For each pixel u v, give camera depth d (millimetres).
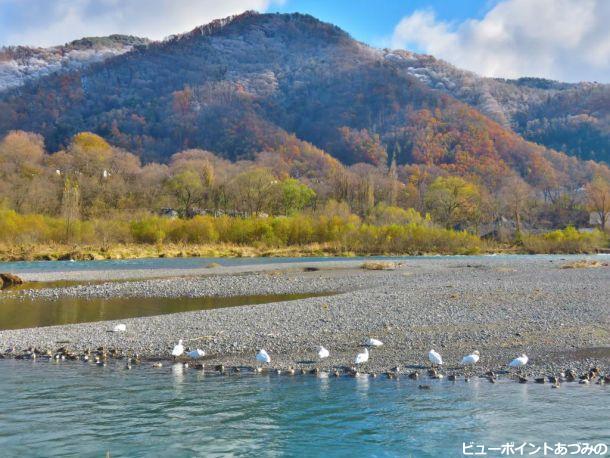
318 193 122438
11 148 135875
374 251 76312
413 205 122062
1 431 10969
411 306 25375
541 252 84062
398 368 15234
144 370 15367
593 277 38500
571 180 190250
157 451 10109
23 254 59469
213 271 46031
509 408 12062
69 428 11133
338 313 23781
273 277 40562
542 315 22672
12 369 15414
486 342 18219
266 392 13328
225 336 19516
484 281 36344
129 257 64125
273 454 9969
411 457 9844
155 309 26188
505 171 183125
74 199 82125
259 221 81812
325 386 13797
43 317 23922
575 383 13875
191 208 108750
